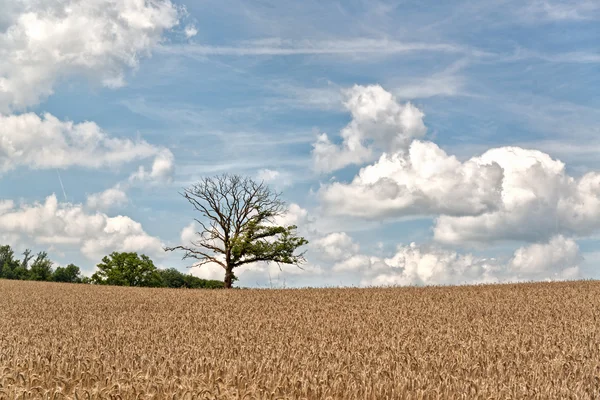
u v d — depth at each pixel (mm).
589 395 11367
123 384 10820
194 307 33062
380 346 17578
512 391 11266
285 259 54938
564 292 36406
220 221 55812
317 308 30969
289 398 10242
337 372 12398
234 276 56094
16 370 12188
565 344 17609
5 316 28281
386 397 10750
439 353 15617
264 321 25156
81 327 23172
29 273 102812
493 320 24609
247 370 12820
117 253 79625
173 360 14133
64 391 10844
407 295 37156
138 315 28703
